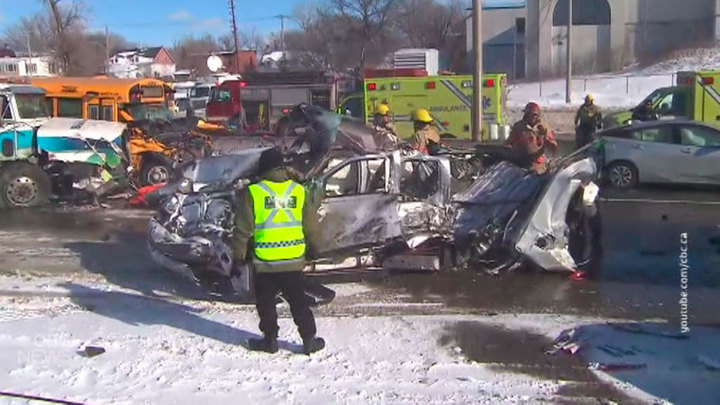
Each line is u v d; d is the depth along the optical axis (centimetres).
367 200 846
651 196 1425
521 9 6031
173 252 831
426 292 823
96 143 1401
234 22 6488
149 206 1380
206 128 1864
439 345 652
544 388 559
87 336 678
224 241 802
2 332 688
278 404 533
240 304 784
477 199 916
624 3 5516
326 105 2352
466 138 2123
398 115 2156
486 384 566
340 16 6303
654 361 605
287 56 6725
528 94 4456
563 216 870
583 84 4644
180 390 558
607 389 556
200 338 671
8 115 1384
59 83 1764
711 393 546
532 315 736
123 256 1000
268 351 632
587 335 665
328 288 827
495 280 868
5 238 1116
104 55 8181
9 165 1366
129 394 552
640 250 995
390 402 535
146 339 669
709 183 1456
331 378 579
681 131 1477
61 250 1038
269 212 605
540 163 1005
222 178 980
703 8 5409
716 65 4712
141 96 1827
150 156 1569
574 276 877
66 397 545
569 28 3688
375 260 874
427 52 4197
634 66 5384
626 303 772
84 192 1400
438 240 891
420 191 906
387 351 638
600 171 1501
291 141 1011
